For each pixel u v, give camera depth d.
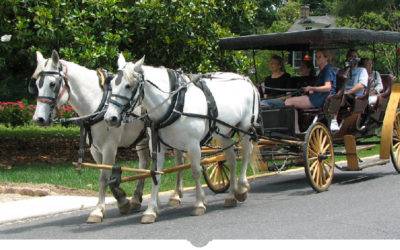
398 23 25.31
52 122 6.32
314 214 6.63
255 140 7.93
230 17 13.45
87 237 5.88
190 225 6.32
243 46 9.12
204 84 7.12
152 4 11.22
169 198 8.07
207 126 6.97
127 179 6.85
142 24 11.58
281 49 10.32
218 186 8.98
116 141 6.82
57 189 9.05
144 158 7.76
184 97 6.58
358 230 5.71
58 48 11.42
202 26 12.52
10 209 7.36
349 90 9.34
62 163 12.77
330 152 8.64
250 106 7.94
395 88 9.96
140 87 6.13
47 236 5.98
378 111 10.02
